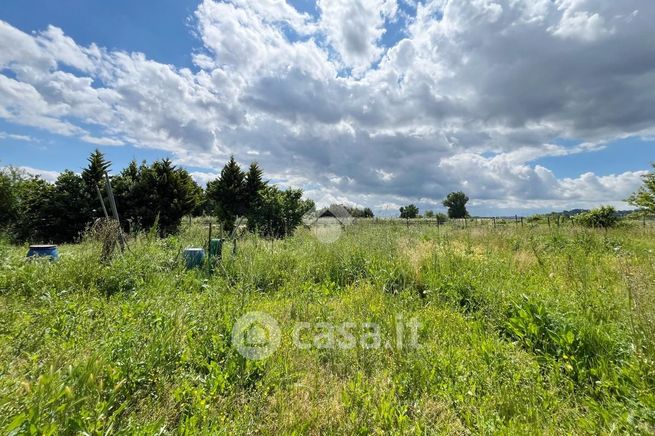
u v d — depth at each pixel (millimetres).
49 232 19250
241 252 6625
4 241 10734
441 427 2195
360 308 4328
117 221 6574
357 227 10797
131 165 21922
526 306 3721
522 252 7402
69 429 1714
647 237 11016
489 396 2457
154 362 2541
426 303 4785
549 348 3193
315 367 2900
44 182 20891
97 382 2146
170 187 20703
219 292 4535
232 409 2330
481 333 3568
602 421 2215
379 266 6215
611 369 2689
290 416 2232
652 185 12617
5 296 4484
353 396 2438
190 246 7684
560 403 2424
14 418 1574
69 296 4410
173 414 2219
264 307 4324
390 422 2188
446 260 6355
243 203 23000
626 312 3428
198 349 2930
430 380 2697
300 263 6629
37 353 2527
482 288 4789
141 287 5066
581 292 4203
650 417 2092
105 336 2828
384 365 3008
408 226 13758
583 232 10562
